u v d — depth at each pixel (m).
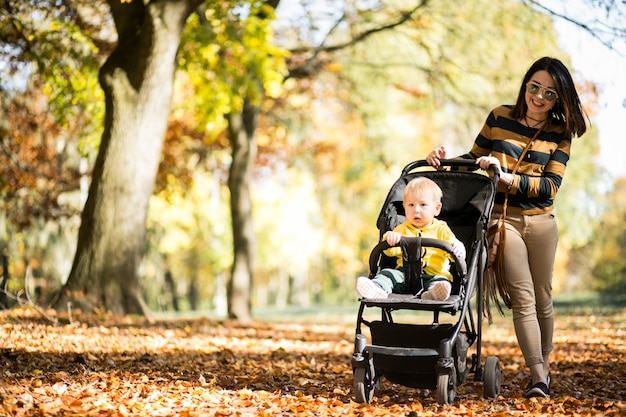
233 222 23.11
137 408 6.18
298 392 7.08
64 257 27.89
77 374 7.55
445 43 24.39
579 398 7.24
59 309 14.05
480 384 8.00
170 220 38.00
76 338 10.39
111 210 14.52
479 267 6.81
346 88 28.11
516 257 7.05
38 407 5.86
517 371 9.39
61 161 24.28
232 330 14.65
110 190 14.58
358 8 24.59
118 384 7.14
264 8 18.22
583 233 29.86
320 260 64.31
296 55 25.17
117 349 9.72
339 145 36.47
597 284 47.94
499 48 23.66
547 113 7.22
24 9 17.83
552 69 6.91
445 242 6.31
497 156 7.20
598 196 28.50
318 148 30.36
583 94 18.28
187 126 26.28
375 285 6.23
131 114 14.70
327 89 28.55
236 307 22.78
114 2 14.90
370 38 25.77
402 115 34.06
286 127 29.23
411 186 6.92
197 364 8.96
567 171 26.81
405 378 6.57
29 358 8.22
